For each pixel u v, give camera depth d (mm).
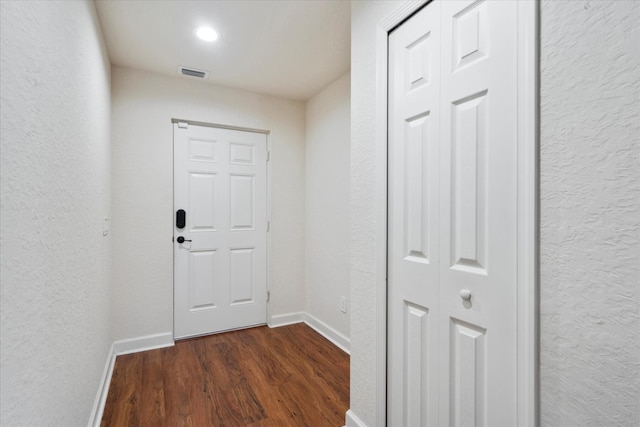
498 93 929
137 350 2469
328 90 2781
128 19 1844
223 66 2439
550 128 797
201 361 2299
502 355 916
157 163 2564
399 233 1296
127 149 2453
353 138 1550
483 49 977
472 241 1007
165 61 2361
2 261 631
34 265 802
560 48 775
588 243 726
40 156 845
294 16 1832
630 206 662
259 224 3037
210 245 2809
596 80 709
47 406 897
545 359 810
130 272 2465
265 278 3070
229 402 1809
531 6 832
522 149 861
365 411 1460
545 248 809
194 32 1989
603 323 703
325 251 2830
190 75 2594
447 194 1092
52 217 945
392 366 1333
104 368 1927
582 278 737
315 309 2988
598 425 711
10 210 667
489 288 955
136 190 2488
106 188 2080
